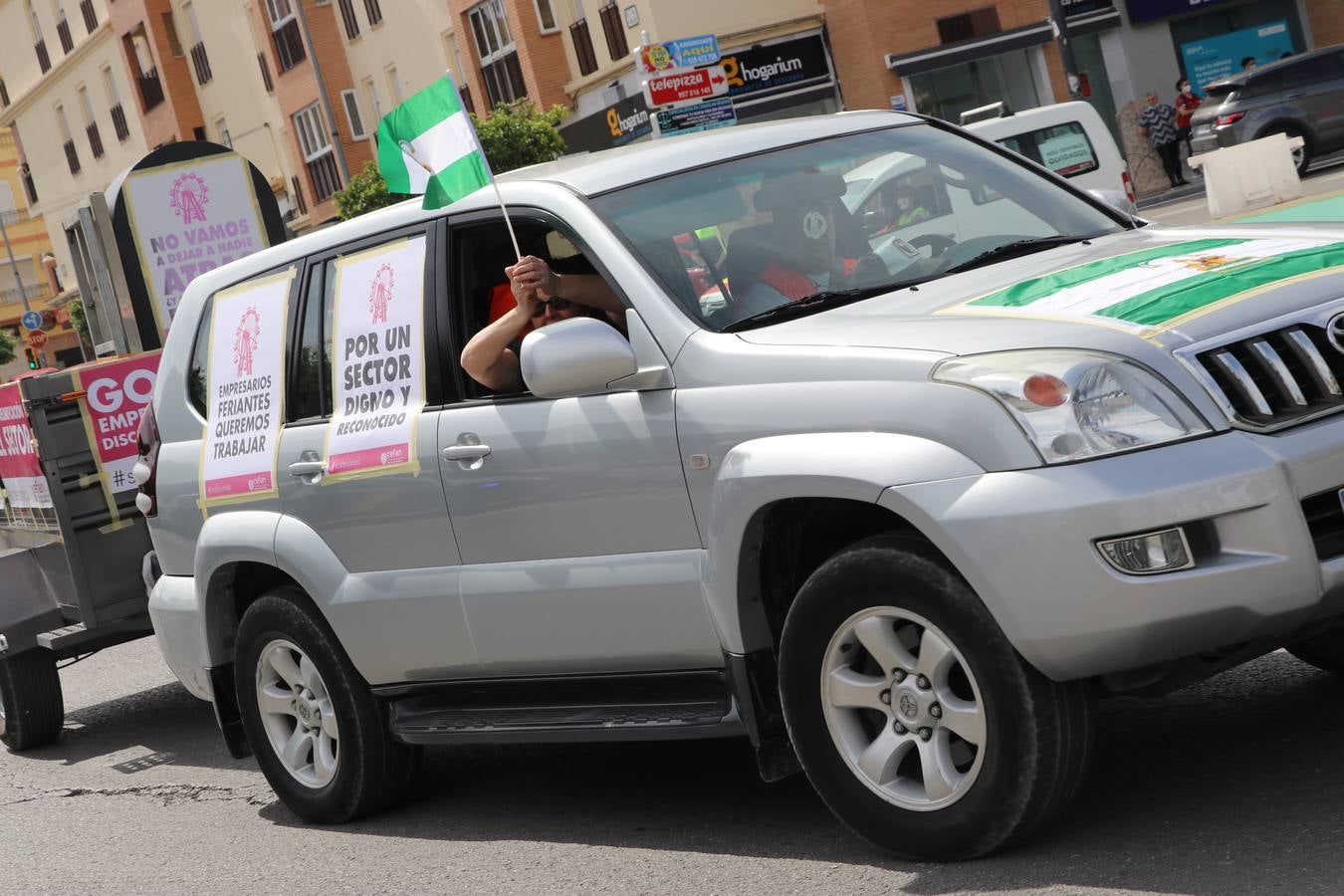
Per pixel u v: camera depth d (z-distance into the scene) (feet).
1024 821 12.65
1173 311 12.61
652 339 14.60
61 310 207.10
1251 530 11.73
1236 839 12.66
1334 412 12.19
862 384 12.96
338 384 18.17
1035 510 11.73
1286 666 17.63
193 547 20.35
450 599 16.58
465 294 16.78
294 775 19.85
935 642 12.71
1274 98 80.64
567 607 15.46
